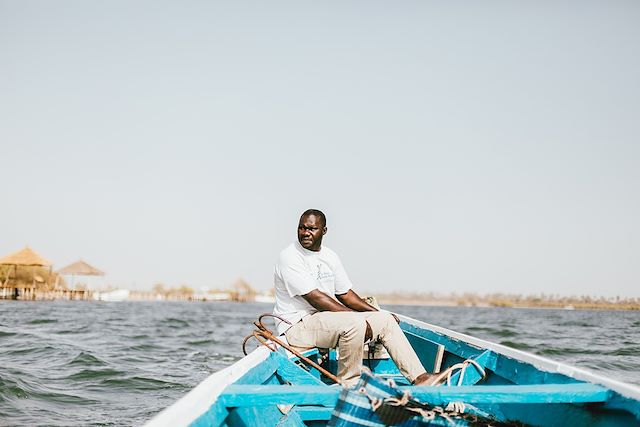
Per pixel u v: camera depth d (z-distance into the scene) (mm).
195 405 2494
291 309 5156
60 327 20062
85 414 6578
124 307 56000
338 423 2844
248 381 3330
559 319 40438
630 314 58062
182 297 102562
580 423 3102
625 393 2855
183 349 13859
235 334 19844
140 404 7199
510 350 4078
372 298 5938
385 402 2807
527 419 3557
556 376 3465
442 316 46219
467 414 3305
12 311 33938
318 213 5168
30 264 63750
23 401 6984
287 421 3855
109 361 10672
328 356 5523
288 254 5082
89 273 78125
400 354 4371
